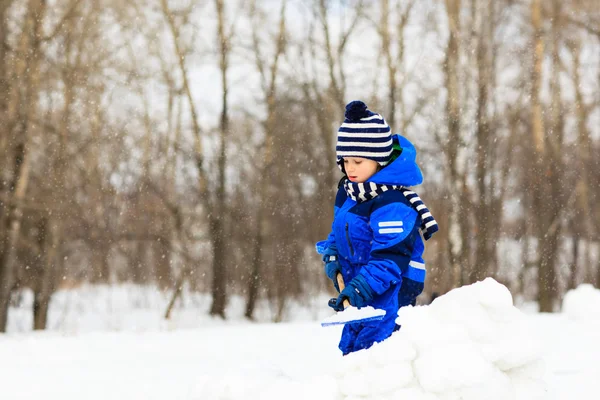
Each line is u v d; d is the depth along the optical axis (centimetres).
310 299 3597
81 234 2670
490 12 3130
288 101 3278
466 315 343
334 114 3322
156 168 3203
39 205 2325
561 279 3622
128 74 2758
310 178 3359
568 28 3372
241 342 895
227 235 3322
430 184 3269
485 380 326
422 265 414
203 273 3388
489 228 3212
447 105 3073
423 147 3159
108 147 2772
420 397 330
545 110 3441
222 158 3303
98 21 2659
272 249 3303
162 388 553
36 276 2562
